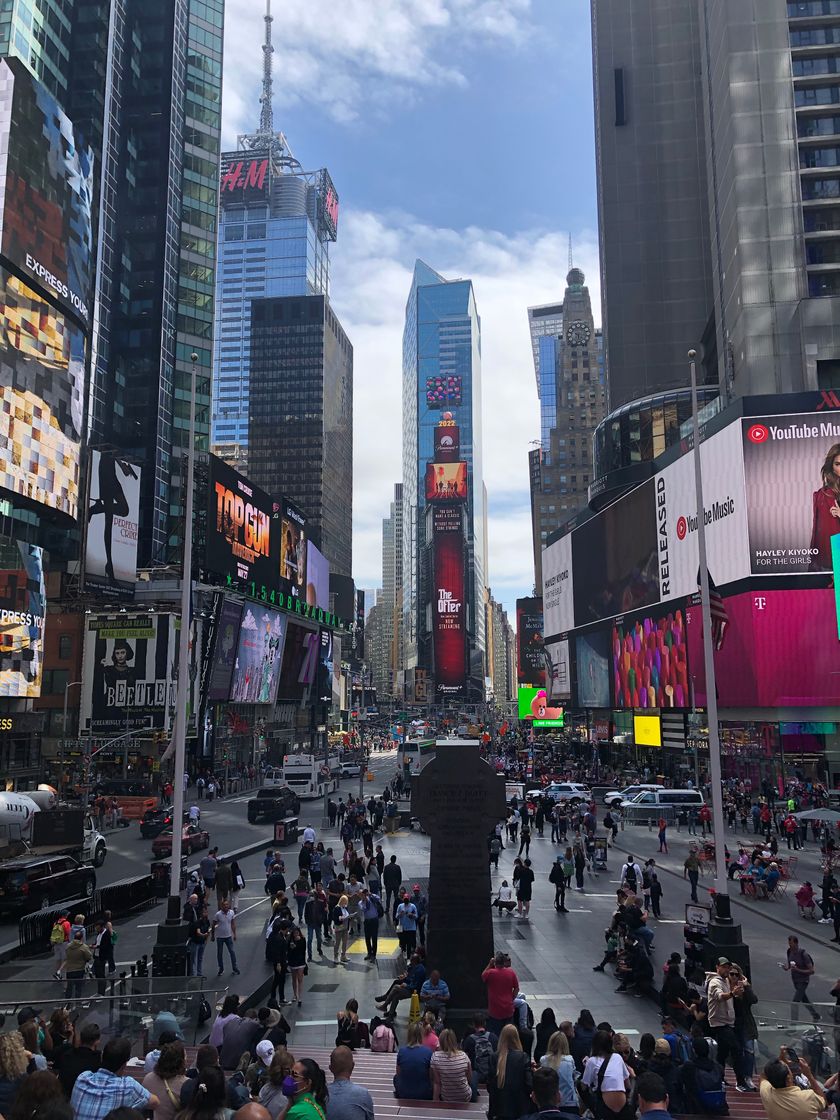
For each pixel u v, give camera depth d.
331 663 132.88
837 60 83.44
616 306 124.81
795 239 80.38
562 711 131.88
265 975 19.94
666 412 93.38
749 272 80.44
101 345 111.62
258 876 34.12
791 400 60.81
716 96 89.94
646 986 18.81
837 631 58.53
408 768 73.19
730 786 59.41
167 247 119.56
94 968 18.83
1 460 60.91
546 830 46.53
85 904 25.50
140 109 121.75
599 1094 10.22
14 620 61.62
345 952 22.30
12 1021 12.55
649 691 79.31
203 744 76.62
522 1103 9.42
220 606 78.75
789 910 27.83
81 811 33.41
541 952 22.75
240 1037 12.49
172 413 119.62
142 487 111.56
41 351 66.56
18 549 62.56
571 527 113.12
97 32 112.25
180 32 126.38
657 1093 7.51
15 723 65.38
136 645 70.88
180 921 18.34
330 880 27.34
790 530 59.88
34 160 66.56
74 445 71.25
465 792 17.70
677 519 73.00
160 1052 8.63
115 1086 7.22
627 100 128.38
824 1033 12.52
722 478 64.50
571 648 109.50
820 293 81.00
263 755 99.25
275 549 101.56
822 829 40.03
